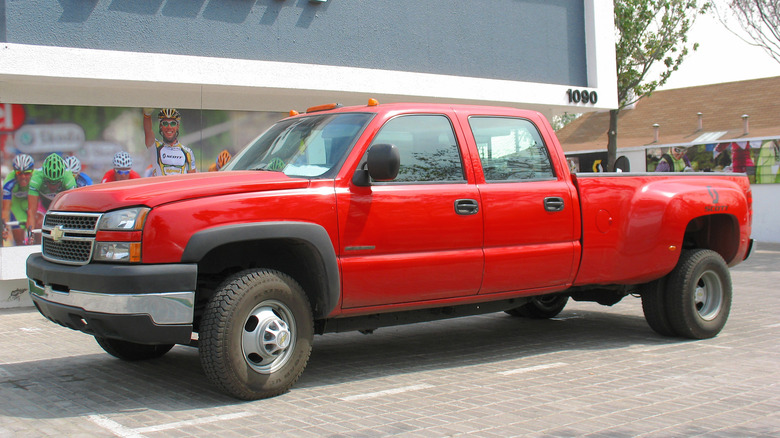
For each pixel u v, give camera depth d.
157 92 10.79
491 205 5.74
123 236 4.52
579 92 14.89
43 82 9.73
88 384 5.37
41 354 6.62
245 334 4.74
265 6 11.33
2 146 9.66
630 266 6.59
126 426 4.29
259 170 5.44
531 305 8.28
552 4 14.91
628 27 21.02
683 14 21.23
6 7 9.24
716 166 24.39
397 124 5.51
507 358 6.31
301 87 11.37
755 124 30.62
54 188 10.02
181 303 4.51
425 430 4.21
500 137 6.05
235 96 11.53
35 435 4.14
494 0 14.02
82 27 9.78
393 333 7.64
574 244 6.21
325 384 5.37
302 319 5.00
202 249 4.55
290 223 4.83
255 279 4.75
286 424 4.31
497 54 14.07
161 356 6.35
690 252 7.05
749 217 7.50
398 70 12.78
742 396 4.99
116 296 4.42
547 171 6.25
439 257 5.47
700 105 34.31
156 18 10.37
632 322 8.20
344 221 5.09
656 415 4.53
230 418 4.44
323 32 11.91
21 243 9.81
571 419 4.44
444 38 13.34
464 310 6.07
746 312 8.81
